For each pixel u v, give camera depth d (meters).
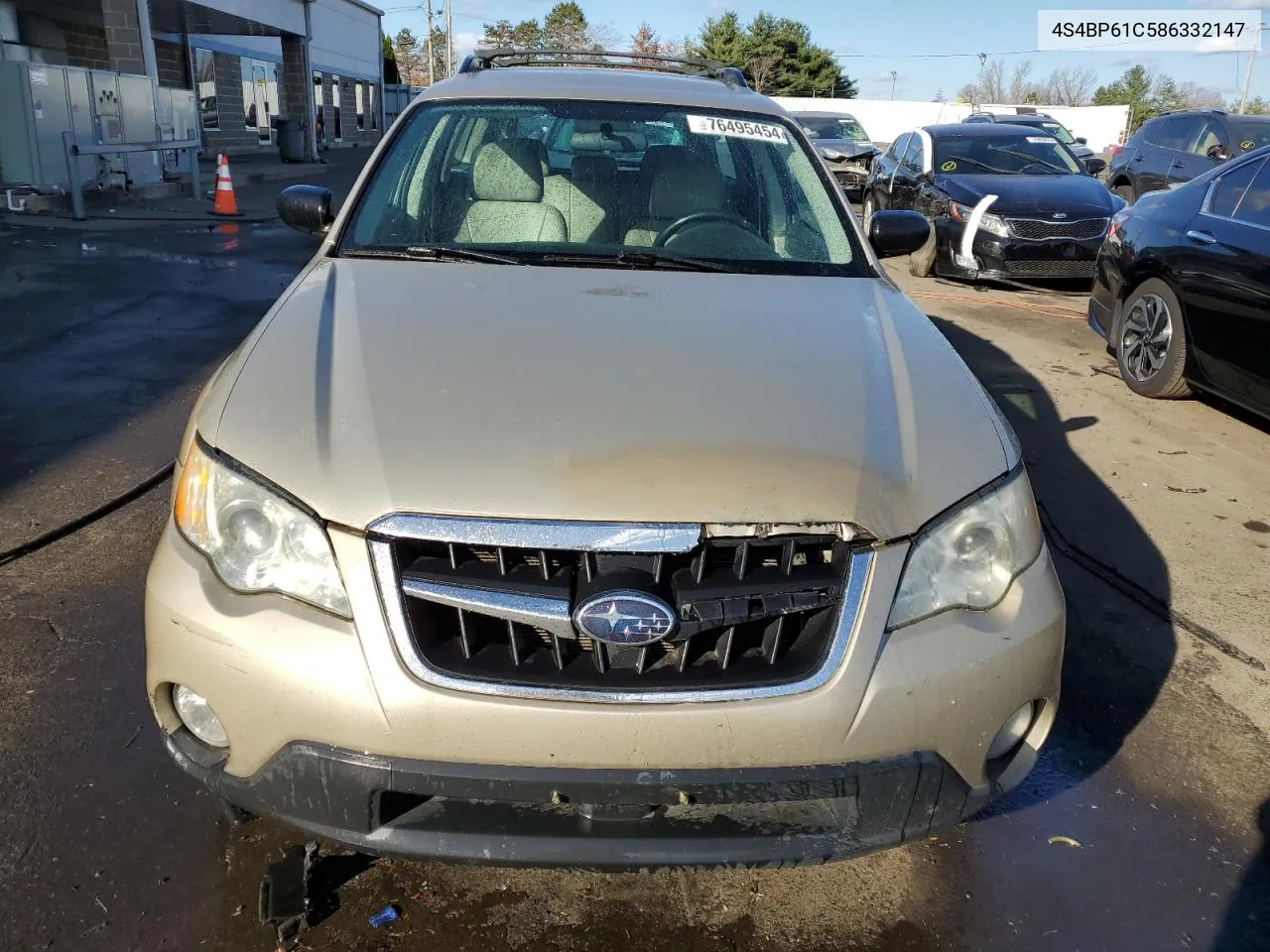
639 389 2.04
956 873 2.30
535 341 2.21
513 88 3.43
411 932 2.06
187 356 5.91
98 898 2.08
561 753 1.72
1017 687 1.90
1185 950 2.13
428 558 1.77
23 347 5.93
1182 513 4.33
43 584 3.26
